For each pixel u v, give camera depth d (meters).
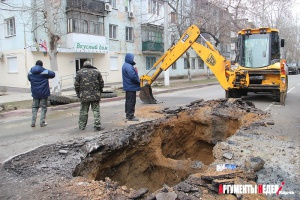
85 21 22.45
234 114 8.08
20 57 20.02
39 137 6.59
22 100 14.13
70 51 21.16
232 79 10.48
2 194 3.66
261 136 6.07
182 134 8.27
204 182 3.73
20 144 6.02
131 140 6.22
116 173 6.05
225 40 31.28
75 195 3.58
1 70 22.23
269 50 11.91
